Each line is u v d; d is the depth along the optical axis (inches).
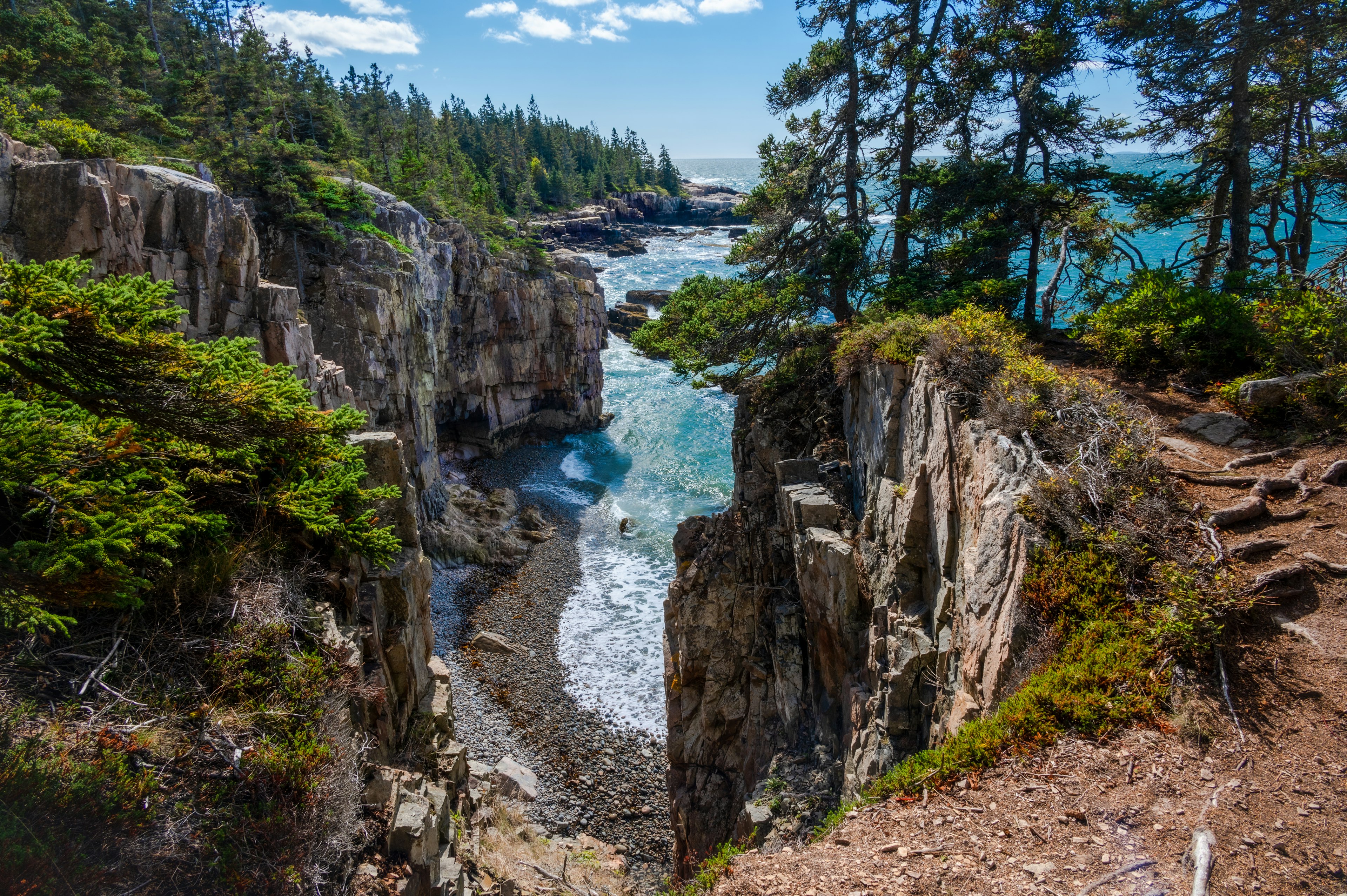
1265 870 221.6
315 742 313.6
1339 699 269.7
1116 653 310.5
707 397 2436.0
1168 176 958.4
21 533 296.5
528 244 2197.3
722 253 4987.7
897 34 869.2
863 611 567.5
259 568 371.6
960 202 810.2
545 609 1227.2
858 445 677.9
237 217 923.4
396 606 477.1
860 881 254.7
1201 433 454.6
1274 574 313.4
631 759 879.7
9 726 255.4
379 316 1316.4
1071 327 681.6
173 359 283.4
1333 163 729.0
